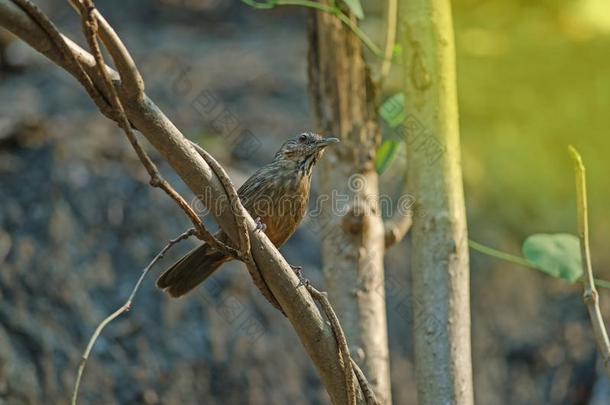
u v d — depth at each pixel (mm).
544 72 13703
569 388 14242
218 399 12203
